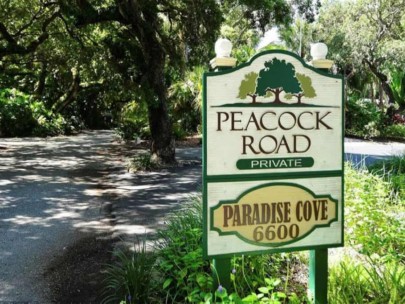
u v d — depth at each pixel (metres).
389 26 19.33
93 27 11.60
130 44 10.02
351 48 20.36
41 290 3.38
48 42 14.95
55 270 3.82
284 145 2.46
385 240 3.42
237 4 9.83
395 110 21.16
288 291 2.89
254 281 2.81
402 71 20.56
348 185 4.76
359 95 24.62
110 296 3.11
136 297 2.79
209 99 2.36
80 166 10.32
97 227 5.21
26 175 8.98
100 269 3.82
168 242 3.67
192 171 9.48
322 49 2.51
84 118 25.45
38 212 5.97
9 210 6.06
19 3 12.44
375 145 15.35
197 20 9.35
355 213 3.93
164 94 10.06
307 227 2.52
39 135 19.12
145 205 6.36
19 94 20.20
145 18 9.80
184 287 2.75
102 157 11.97
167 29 11.70
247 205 2.43
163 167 9.87
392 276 2.62
